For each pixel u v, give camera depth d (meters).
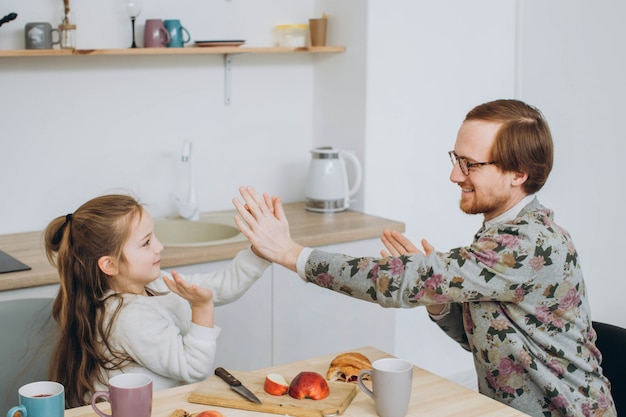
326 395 1.48
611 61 3.45
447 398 1.50
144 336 1.67
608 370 1.76
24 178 2.83
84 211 1.73
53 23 2.81
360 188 3.21
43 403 1.27
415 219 3.35
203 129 3.16
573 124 3.55
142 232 1.75
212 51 2.92
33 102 2.80
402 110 3.23
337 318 2.89
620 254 3.53
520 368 1.58
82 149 2.92
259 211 1.65
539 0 3.43
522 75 3.49
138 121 3.02
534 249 1.50
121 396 1.30
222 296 1.93
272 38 3.27
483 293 1.51
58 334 1.79
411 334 3.42
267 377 1.51
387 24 3.14
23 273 2.26
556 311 1.56
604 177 3.52
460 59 3.35
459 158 1.59
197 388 1.52
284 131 3.37
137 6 2.80
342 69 3.24
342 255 1.61
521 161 1.54
